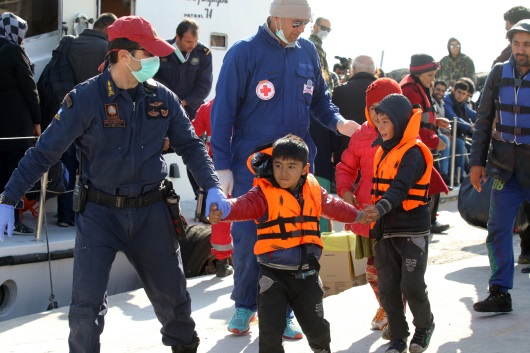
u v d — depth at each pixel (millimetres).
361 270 6918
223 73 5105
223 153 5117
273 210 4012
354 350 4895
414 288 4477
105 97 3885
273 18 5043
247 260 5191
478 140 5602
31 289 6715
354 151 5195
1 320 6492
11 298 6605
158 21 8859
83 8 8336
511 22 7500
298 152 3955
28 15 8125
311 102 5520
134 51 3836
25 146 7398
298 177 4004
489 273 6805
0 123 7324
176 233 4125
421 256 4477
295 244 3998
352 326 5395
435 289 6289
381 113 4488
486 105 5562
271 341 3961
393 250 4574
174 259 4121
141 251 4055
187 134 4137
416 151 4445
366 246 5137
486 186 7703
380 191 4555
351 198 5070
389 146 4539
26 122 7387
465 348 4828
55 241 6891
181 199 9320
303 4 4938
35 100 7418
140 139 3959
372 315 5645
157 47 3836
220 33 9289
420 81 7625
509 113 5363
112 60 3871
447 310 5684
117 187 3957
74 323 3846
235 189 5254
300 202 4035
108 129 3885
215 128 5117
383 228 4527
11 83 7316
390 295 4613
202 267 7633
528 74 5332
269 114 5113
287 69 5105
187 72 8375
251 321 5559
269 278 3986
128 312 6254
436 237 8820
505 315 5496
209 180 4078
